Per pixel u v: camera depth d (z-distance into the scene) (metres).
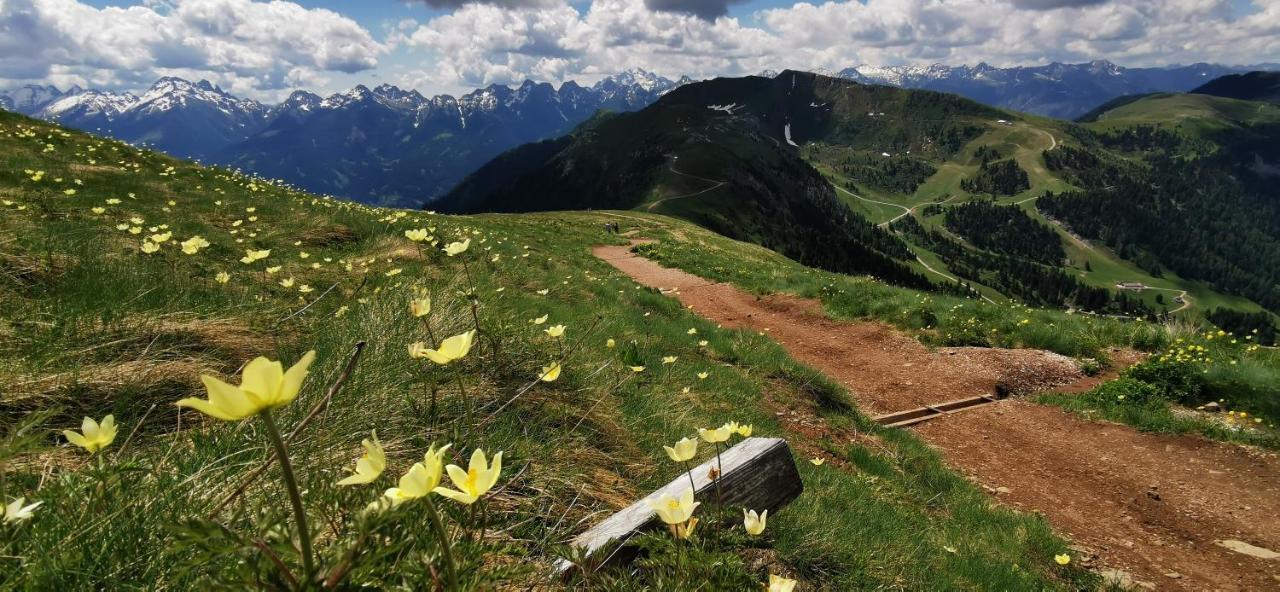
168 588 1.40
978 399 10.77
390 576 1.02
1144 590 5.64
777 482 2.97
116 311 3.99
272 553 0.91
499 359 4.24
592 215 69.06
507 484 2.63
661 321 11.64
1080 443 9.09
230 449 2.30
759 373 9.71
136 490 1.66
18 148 13.54
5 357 3.05
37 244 5.20
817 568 3.37
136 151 18.42
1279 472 7.71
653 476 3.82
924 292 18.41
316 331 4.43
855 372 12.19
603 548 2.01
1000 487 7.80
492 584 1.33
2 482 1.37
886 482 6.75
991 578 4.71
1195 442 8.70
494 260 11.69
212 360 3.62
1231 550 6.39
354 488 1.55
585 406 4.45
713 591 1.59
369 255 9.68
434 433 2.85
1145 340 13.01
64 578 1.30
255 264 7.22
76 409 2.73
